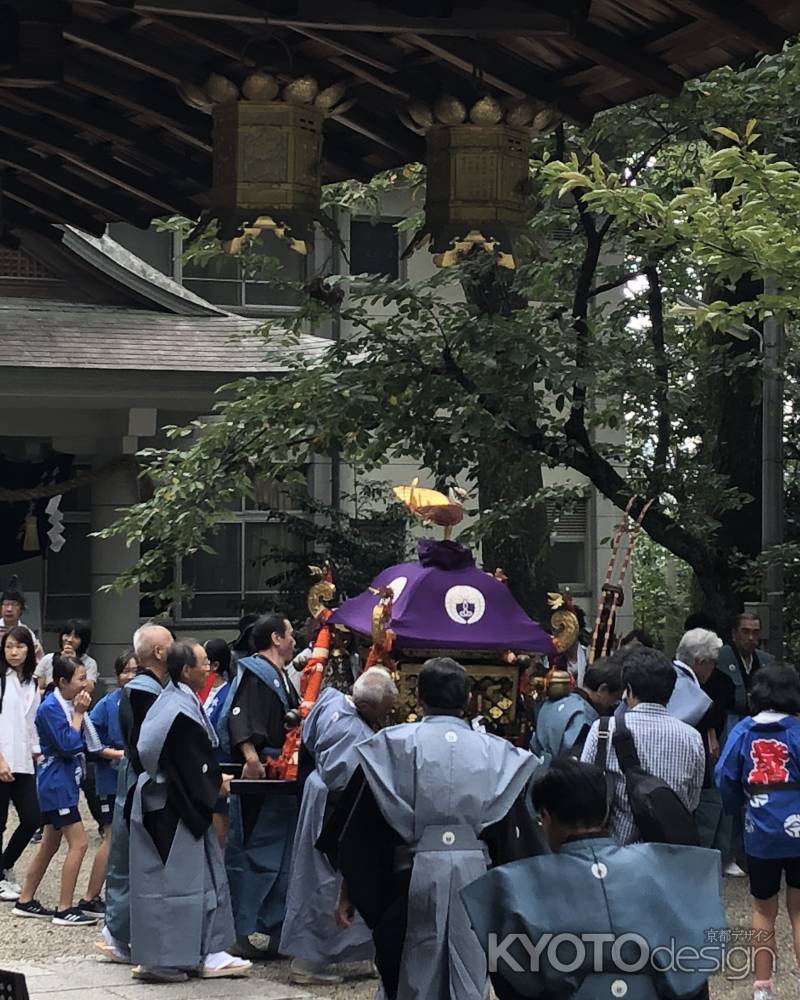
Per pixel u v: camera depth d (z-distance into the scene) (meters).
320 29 7.64
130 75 8.84
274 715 9.23
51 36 7.61
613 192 9.92
